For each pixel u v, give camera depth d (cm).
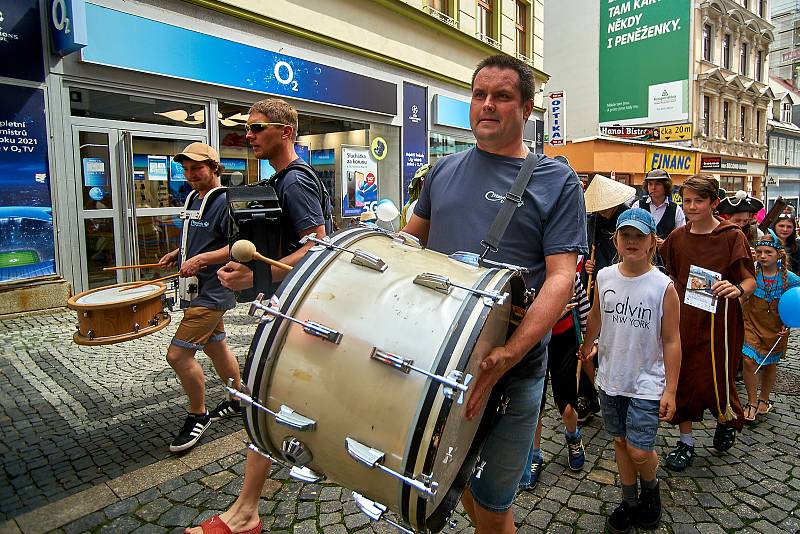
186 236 304
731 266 295
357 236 155
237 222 187
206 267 288
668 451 311
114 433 314
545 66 2614
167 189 679
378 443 119
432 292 130
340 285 137
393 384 119
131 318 299
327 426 126
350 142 948
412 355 120
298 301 136
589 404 340
